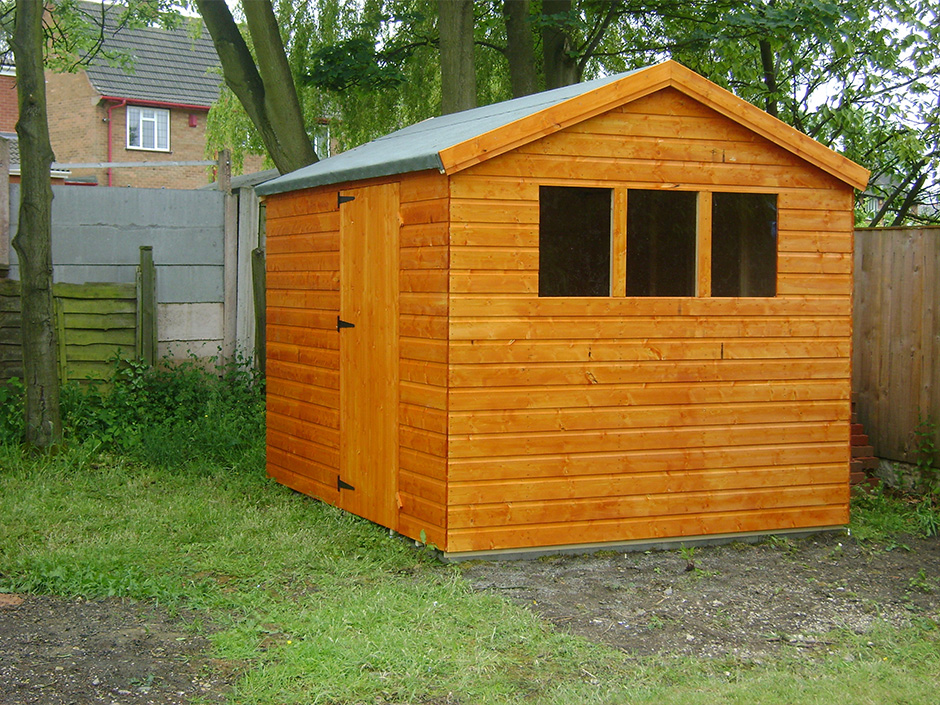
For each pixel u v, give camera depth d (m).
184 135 28.42
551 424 6.41
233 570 5.98
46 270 8.66
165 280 10.50
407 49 14.04
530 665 4.69
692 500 6.81
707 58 13.89
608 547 6.67
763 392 6.95
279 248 8.39
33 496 7.40
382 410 6.88
